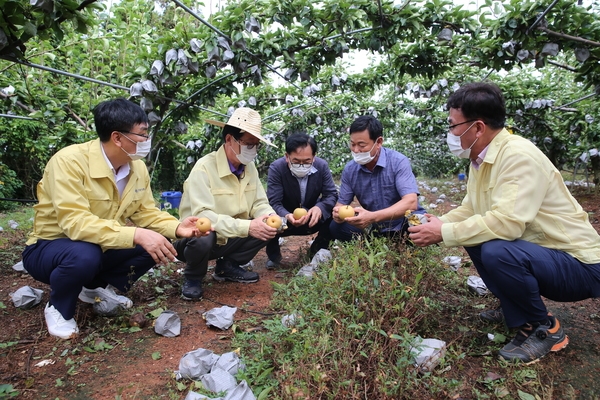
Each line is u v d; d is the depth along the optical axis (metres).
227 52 3.96
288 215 3.67
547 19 4.12
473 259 2.52
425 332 2.50
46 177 2.61
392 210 3.21
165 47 4.03
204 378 1.96
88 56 5.64
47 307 2.64
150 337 2.62
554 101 7.12
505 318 2.33
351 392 1.76
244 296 3.31
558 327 2.29
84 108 5.71
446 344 2.41
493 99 2.21
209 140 6.98
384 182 3.52
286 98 6.87
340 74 7.13
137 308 3.01
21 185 9.11
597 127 7.12
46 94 5.48
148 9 5.55
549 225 2.23
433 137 11.23
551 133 7.91
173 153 10.67
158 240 2.52
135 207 2.91
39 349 2.47
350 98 9.52
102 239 2.47
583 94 7.45
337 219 3.43
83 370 2.25
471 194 2.54
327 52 4.73
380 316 2.17
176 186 12.12
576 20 3.96
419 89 7.30
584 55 4.11
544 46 4.12
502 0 4.03
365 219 3.22
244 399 1.75
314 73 5.01
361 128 3.26
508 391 1.98
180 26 3.95
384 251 2.61
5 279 3.73
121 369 2.26
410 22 4.22
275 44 4.31
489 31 4.36
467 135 2.31
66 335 2.56
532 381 2.04
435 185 11.23
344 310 2.21
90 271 2.49
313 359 1.87
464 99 2.26
